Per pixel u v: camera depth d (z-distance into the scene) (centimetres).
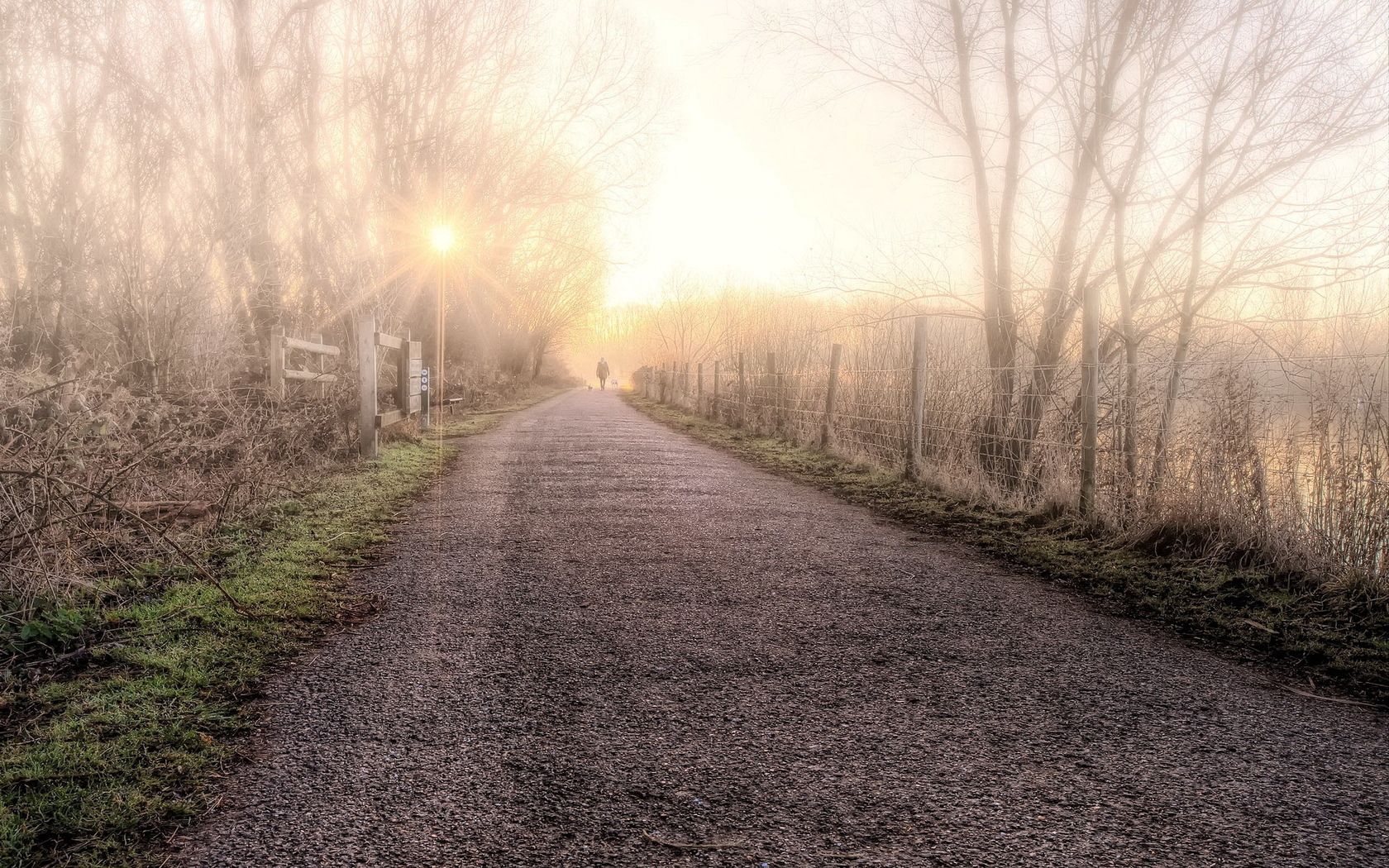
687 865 228
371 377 1027
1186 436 634
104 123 1012
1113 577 547
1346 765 296
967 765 290
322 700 333
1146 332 759
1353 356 533
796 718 325
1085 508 689
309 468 898
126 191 994
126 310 955
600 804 259
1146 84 774
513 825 246
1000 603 492
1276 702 354
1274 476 568
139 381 895
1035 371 820
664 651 398
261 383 1024
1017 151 895
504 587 503
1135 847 240
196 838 237
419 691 344
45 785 262
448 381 2314
